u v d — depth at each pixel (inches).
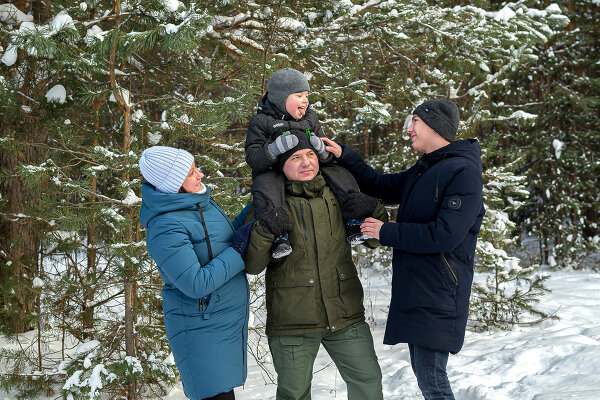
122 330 164.6
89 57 149.3
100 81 181.9
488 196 258.4
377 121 222.8
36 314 171.5
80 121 200.4
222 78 212.7
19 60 175.9
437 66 315.3
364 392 102.9
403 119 309.4
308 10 216.4
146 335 161.8
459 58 247.9
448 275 97.0
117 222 141.1
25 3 209.6
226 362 95.7
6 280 184.9
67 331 178.4
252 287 180.7
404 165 306.5
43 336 184.9
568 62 479.2
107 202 148.3
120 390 163.0
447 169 97.3
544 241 480.1
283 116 106.5
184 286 90.6
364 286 335.9
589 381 139.3
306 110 109.8
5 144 158.7
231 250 95.3
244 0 204.7
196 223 96.0
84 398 145.2
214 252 97.2
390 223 98.3
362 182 116.6
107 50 145.2
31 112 181.0
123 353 163.9
